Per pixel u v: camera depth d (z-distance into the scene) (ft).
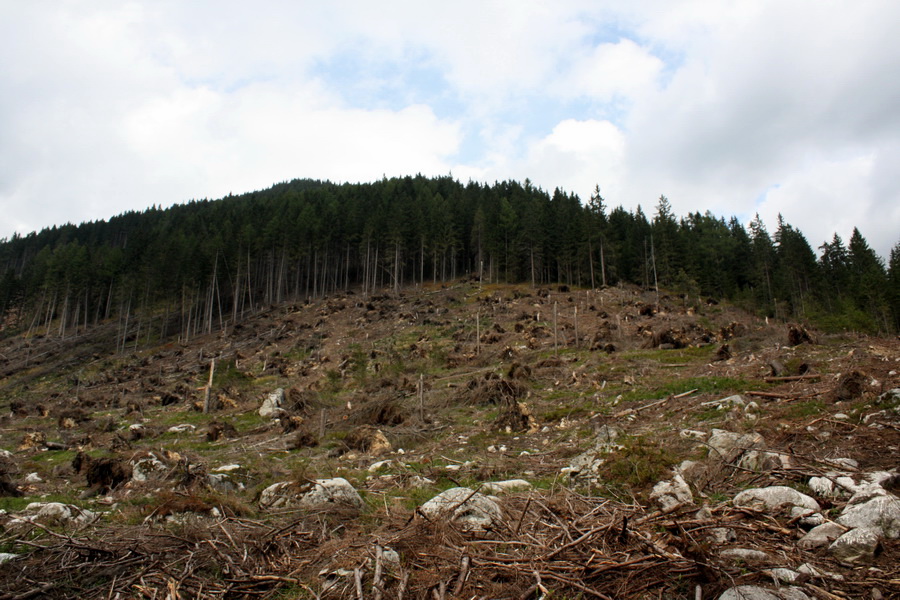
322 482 27.02
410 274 288.71
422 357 123.13
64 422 85.25
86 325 249.96
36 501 32.60
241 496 31.40
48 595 16.22
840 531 15.57
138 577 17.03
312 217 257.55
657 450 27.09
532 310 168.45
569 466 32.24
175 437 71.41
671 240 226.58
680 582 13.46
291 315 209.26
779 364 51.37
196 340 198.80
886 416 28.94
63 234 405.59
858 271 230.27
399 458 44.86
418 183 368.27
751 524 17.13
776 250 242.58
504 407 59.21
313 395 91.20
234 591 16.03
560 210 260.83
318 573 16.33
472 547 16.44
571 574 13.92
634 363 79.56
